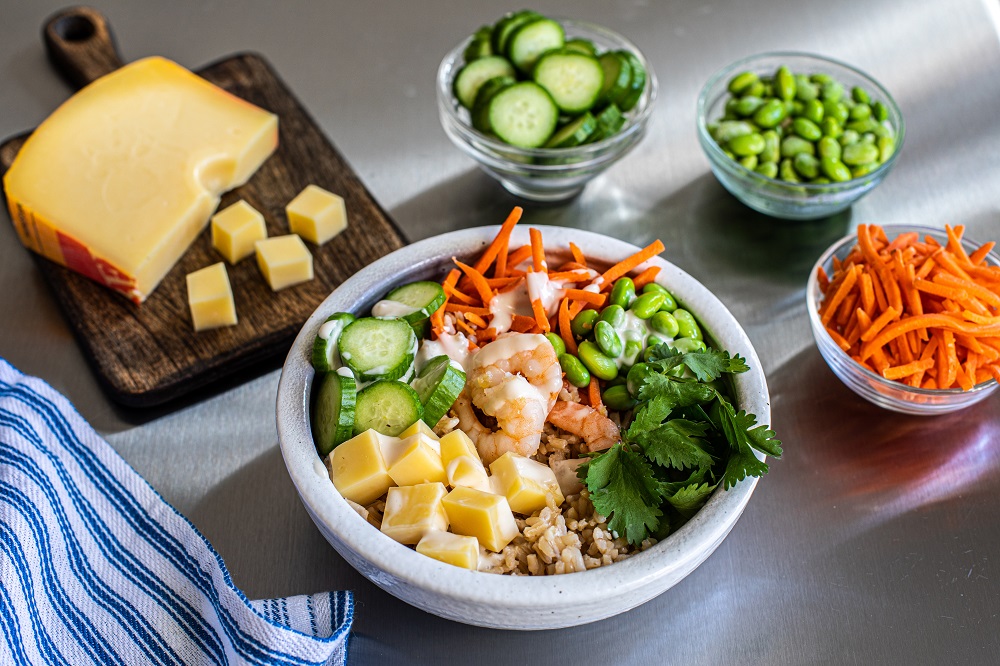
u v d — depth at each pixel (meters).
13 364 0.58
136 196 0.61
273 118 0.65
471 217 0.64
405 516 0.46
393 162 0.67
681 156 0.66
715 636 0.50
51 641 0.49
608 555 0.46
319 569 0.52
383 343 0.49
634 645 0.50
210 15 0.74
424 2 0.75
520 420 0.48
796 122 0.61
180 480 0.54
